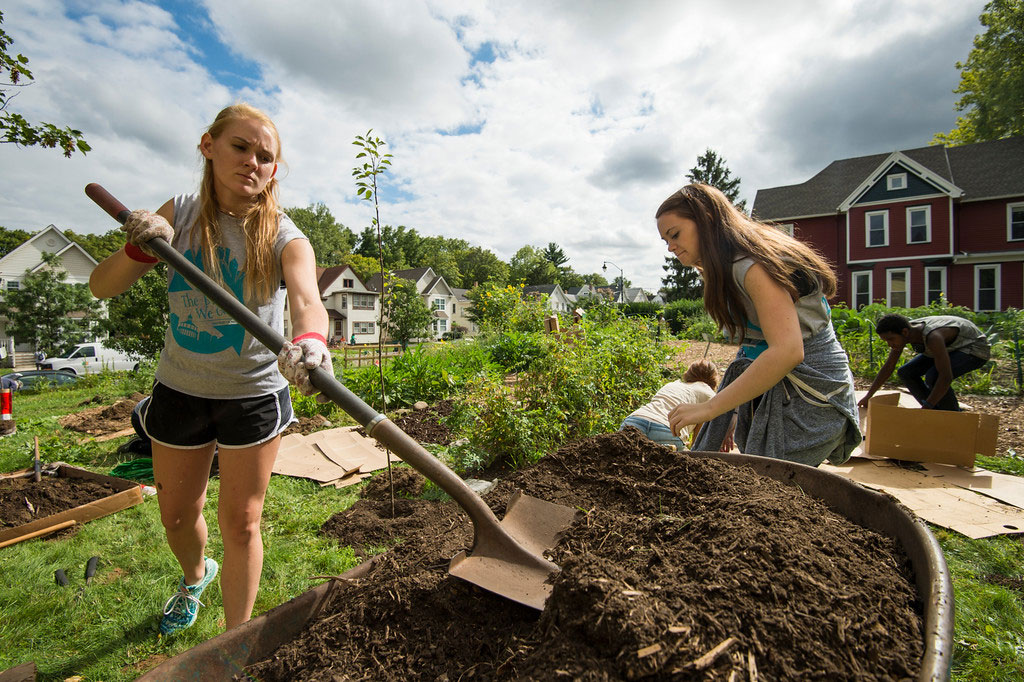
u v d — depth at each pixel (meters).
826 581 1.08
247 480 1.77
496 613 1.22
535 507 1.61
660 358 7.12
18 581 2.73
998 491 3.64
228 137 1.65
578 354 5.34
